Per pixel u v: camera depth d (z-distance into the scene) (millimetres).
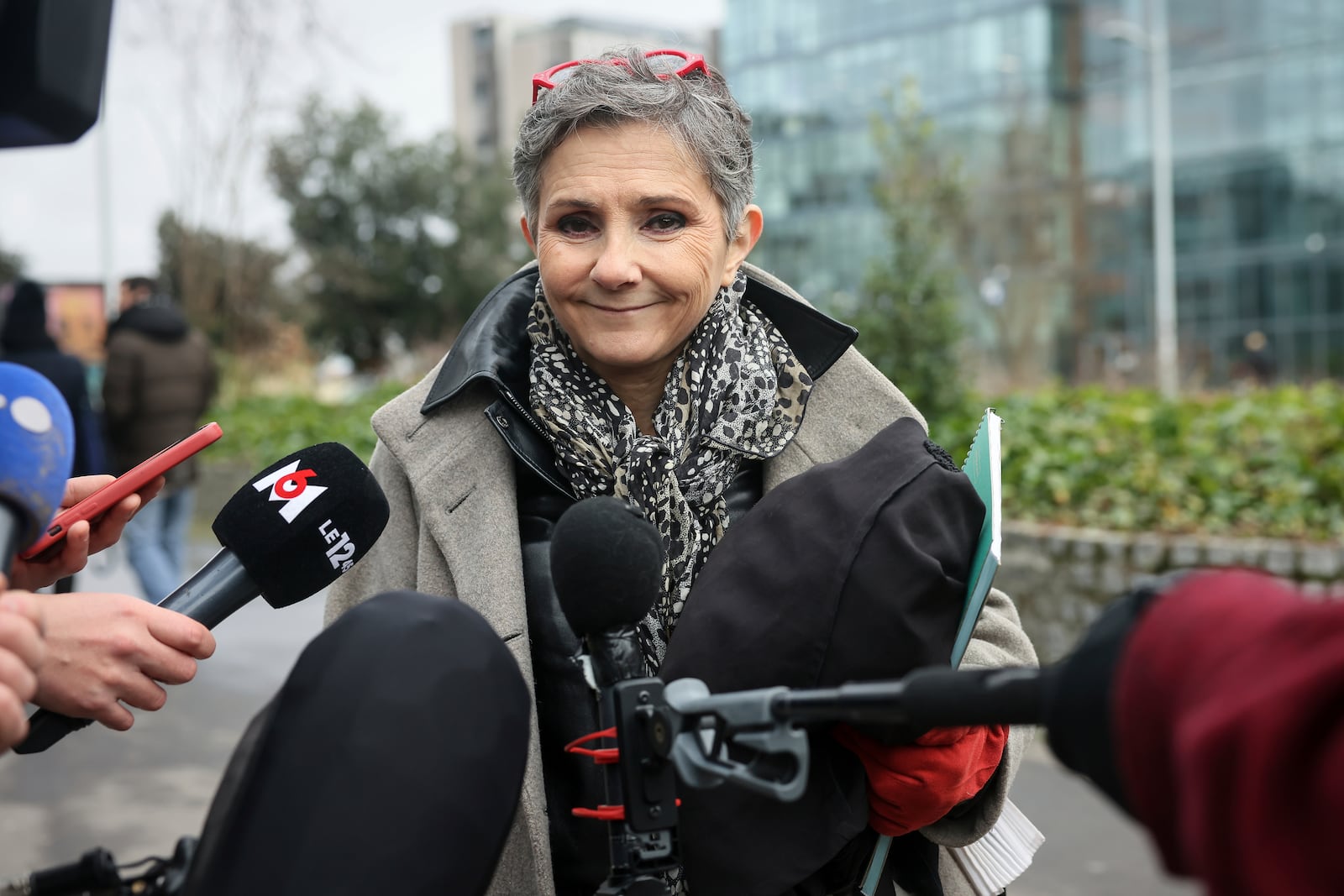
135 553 6902
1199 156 35875
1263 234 35125
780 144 41031
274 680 6051
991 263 31844
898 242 10047
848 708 930
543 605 1605
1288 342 34844
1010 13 36312
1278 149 34750
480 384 1692
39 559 1260
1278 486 6207
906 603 1315
